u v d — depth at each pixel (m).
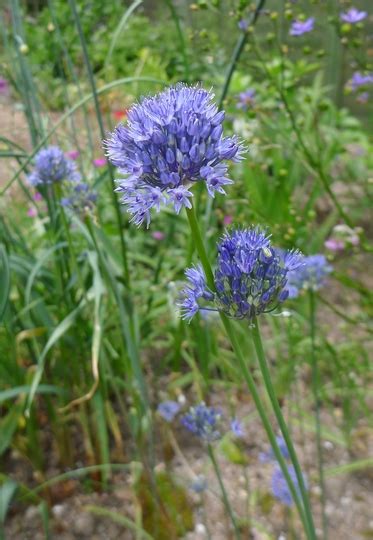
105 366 0.27
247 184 0.38
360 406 0.30
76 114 0.50
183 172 0.11
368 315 0.36
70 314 0.24
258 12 0.26
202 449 0.29
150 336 0.31
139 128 0.11
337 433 0.30
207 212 0.27
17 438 0.27
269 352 0.34
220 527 0.25
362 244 0.31
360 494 0.27
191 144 0.10
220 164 0.11
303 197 0.49
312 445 0.29
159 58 0.61
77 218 0.23
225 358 0.32
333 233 0.45
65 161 0.22
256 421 0.30
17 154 0.23
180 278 0.37
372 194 0.47
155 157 0.11
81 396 0.27
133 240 0.35
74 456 0.28
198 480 0.22
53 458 0.28
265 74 0.30
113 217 0.38
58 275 0.27
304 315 0.35
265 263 0.11
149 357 0.33
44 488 0.27
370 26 0.50
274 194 0.39
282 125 0.43
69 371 0.28
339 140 0.47
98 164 0.35
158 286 0.31
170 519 0.25
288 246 0.31
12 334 0.25
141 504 0.25
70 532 0.25
